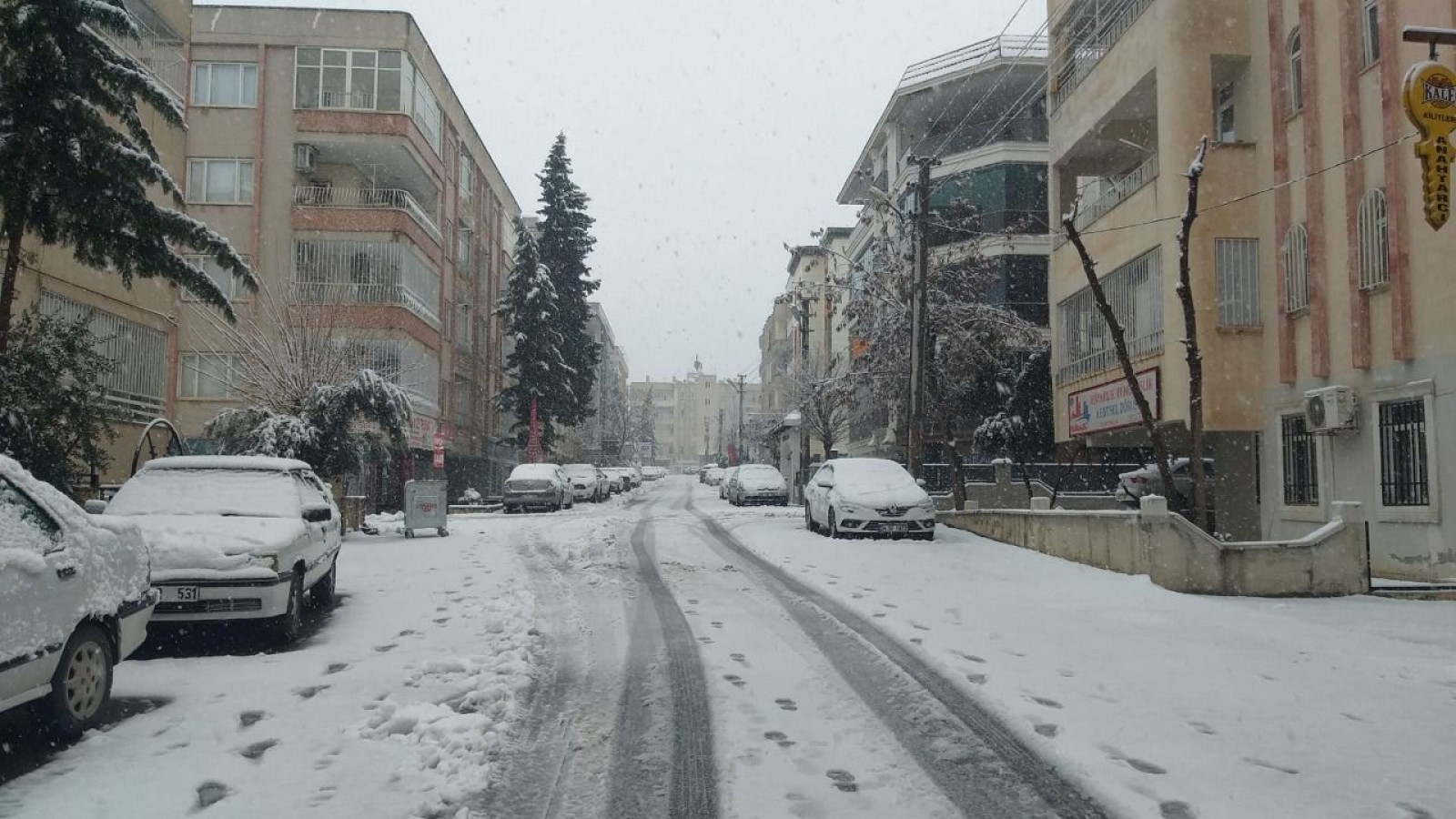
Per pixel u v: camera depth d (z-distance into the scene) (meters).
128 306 20.89
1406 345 13.02
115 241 13.71
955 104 33.75
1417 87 10.09
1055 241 23.22
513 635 8.76
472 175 44.16
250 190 30.81
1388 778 5.07
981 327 26.41
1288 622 9.56
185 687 6.96
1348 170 14.14
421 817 4.50
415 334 31.61
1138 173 19.42
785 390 49.94
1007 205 30.69
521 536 19.39
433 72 35.53
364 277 30.31
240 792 4.78
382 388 19.89
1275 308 16.14
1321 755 5.44
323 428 19.53
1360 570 11.34
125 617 6.31
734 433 96.81
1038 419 27.48
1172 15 17.06
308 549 9.41
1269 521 16.25
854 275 31.41
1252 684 7.07
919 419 20.94
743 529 20.17
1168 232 17.12
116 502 9.32
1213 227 16.66
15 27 12.26
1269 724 6.05
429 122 34.97
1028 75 31.22
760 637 8.77
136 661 7.89
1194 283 16.61
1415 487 13.06
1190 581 11.35
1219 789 4.88
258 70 31.11
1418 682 7.16
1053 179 23.48
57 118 12.66
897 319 25.98
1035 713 6.22
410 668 7.49
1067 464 25.55
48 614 5.41
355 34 31.55
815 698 6.64
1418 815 4.55
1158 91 17.55
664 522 23.22
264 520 9.02
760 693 6.75
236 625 9.27
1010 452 27.84
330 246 30.33
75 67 12.98
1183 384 16.61
